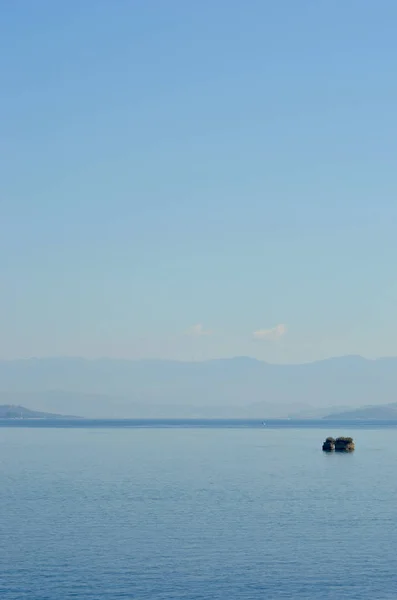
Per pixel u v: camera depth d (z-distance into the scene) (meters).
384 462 176.12
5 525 86.25
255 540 78.56
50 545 76.06
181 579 64.50
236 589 62.00
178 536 80.38
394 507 100.06
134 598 59.53
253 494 113.00
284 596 60.50
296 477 138.88
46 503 102.94
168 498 108.25
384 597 60.34
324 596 60.56
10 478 135.88
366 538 79.56
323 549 74.75
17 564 68.88
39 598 59.38
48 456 195.25
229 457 192.75
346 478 136.88
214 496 110.50
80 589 61.62
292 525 86.69
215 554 72.69
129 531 82.88
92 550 73.94
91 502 103.94
